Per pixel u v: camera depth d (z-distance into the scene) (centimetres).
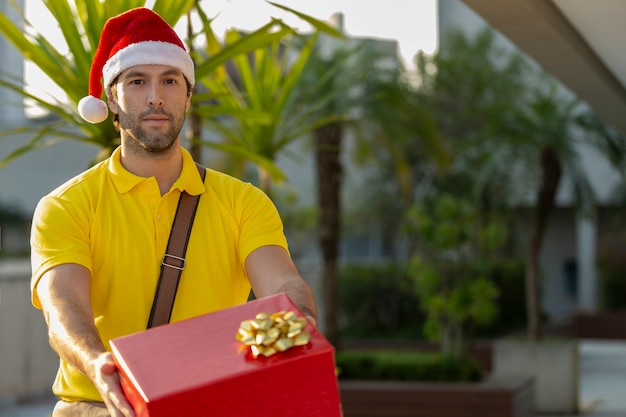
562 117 1246
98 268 221
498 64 1714
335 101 1031
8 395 1180
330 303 1080
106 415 217
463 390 933
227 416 176
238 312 194
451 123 1658
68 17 394
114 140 406
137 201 224
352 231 1850
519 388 959
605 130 1240
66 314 200
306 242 1778
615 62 709
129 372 177
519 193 1672
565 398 1208
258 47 407
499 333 1631
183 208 226
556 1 542
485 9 509
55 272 211
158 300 221
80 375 223
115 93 223
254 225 229
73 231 218
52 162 1833
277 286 217
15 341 1194
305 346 182
